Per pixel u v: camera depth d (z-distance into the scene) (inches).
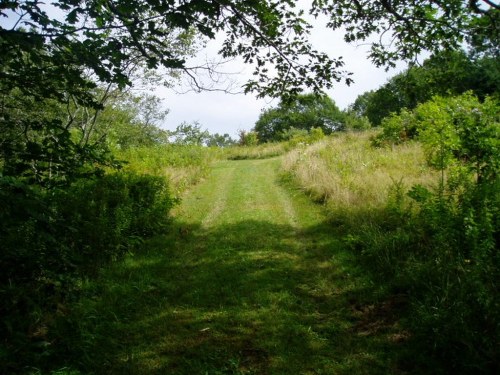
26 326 149.6
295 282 219.3
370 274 216.2
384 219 277.3
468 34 230.2
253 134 1616.6
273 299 197.5
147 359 147.3
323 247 272.7
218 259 260.7
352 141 700.0
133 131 759.7
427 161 390.0
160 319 179.5
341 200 353.7
